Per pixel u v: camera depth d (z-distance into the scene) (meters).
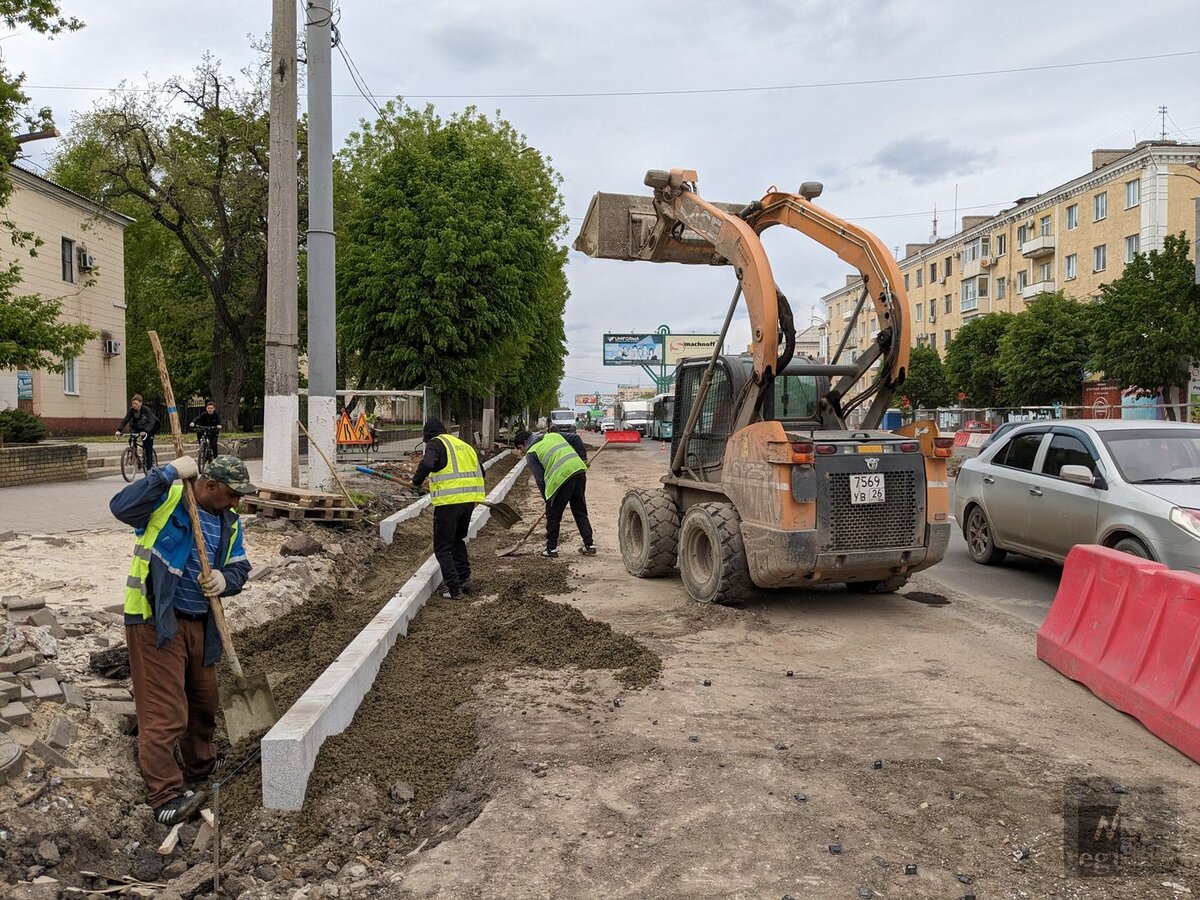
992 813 3.84
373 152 33.81
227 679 4.78
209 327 37.00
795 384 8.50
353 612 7.62
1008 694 5.44
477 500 8.23
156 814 4.02
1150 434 8.20
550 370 42.94
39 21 14.35
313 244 12.49
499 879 3.37
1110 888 3.26
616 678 5.76
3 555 7.71
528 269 24.44
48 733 4.18
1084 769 4.29
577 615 6.91
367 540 10.45
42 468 16.25
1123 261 40.81
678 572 9.44
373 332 22.86
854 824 3.76
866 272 7.90
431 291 22.41
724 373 8.48
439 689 5.59
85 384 28.06
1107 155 44.53
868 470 7.08
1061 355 33.84
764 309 7.36
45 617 5.42
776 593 8.34
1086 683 5.51
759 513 7.25
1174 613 4.91
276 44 11.60
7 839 3.44
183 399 45.19
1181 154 38.47
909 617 7.45
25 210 24.69
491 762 4.42
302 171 29.78
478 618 7.25
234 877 3.47
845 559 7.02
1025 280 49.19
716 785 4.14
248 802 4.11
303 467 19.28
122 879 3.54
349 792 4.14
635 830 3.73
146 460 17.16
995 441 9.93
